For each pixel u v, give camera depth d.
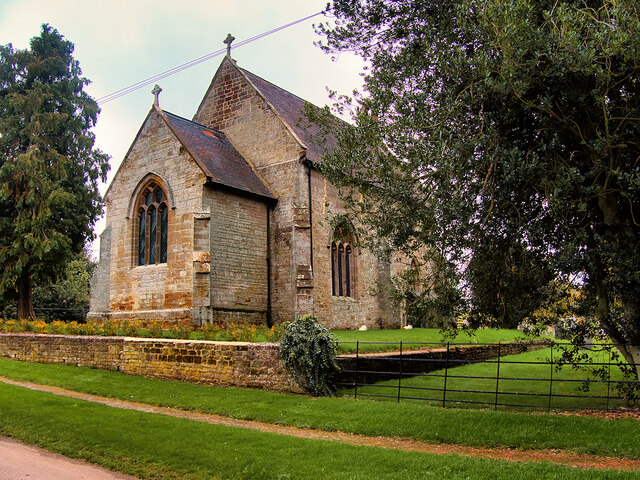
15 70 35.91
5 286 33.00
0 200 33.50
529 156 12.40
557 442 11.27
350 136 14.93
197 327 24.53
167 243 27.02
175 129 27.86
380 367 18.75
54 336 22.09
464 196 12.46
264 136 30.45
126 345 19.77
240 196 27.70
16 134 34.97
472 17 12.87
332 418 13.49
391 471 9.47
